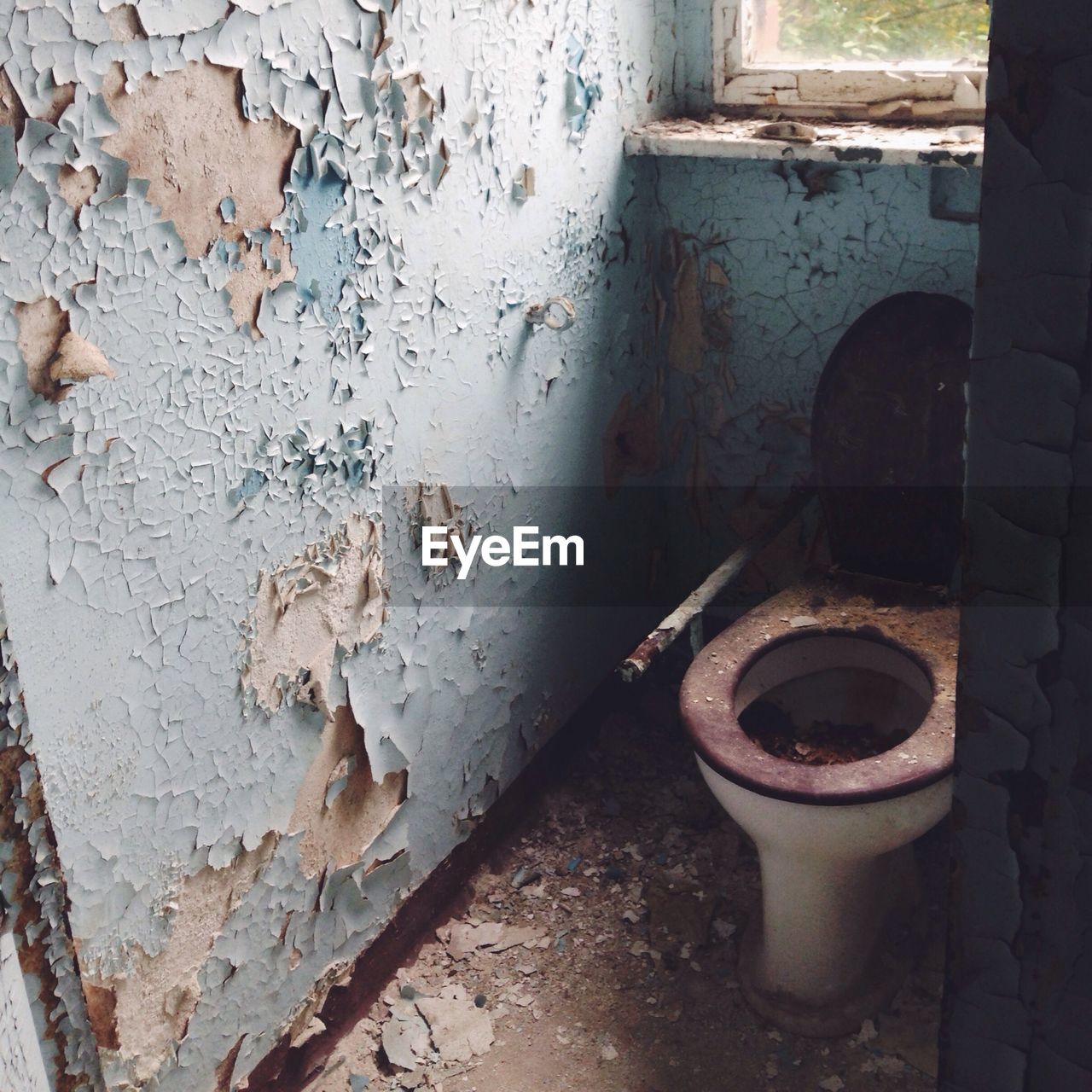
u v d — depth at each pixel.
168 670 1.33
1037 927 0.71
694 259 2.17
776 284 2.12
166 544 1.29
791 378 2.18
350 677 1.62
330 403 1.48
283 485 1.43
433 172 1.57
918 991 1.79
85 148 1.11
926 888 1.96
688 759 2.26
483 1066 1.72
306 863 1.62
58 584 1.18
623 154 2.03
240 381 1.34
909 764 1.54
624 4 1.93
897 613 1.85
